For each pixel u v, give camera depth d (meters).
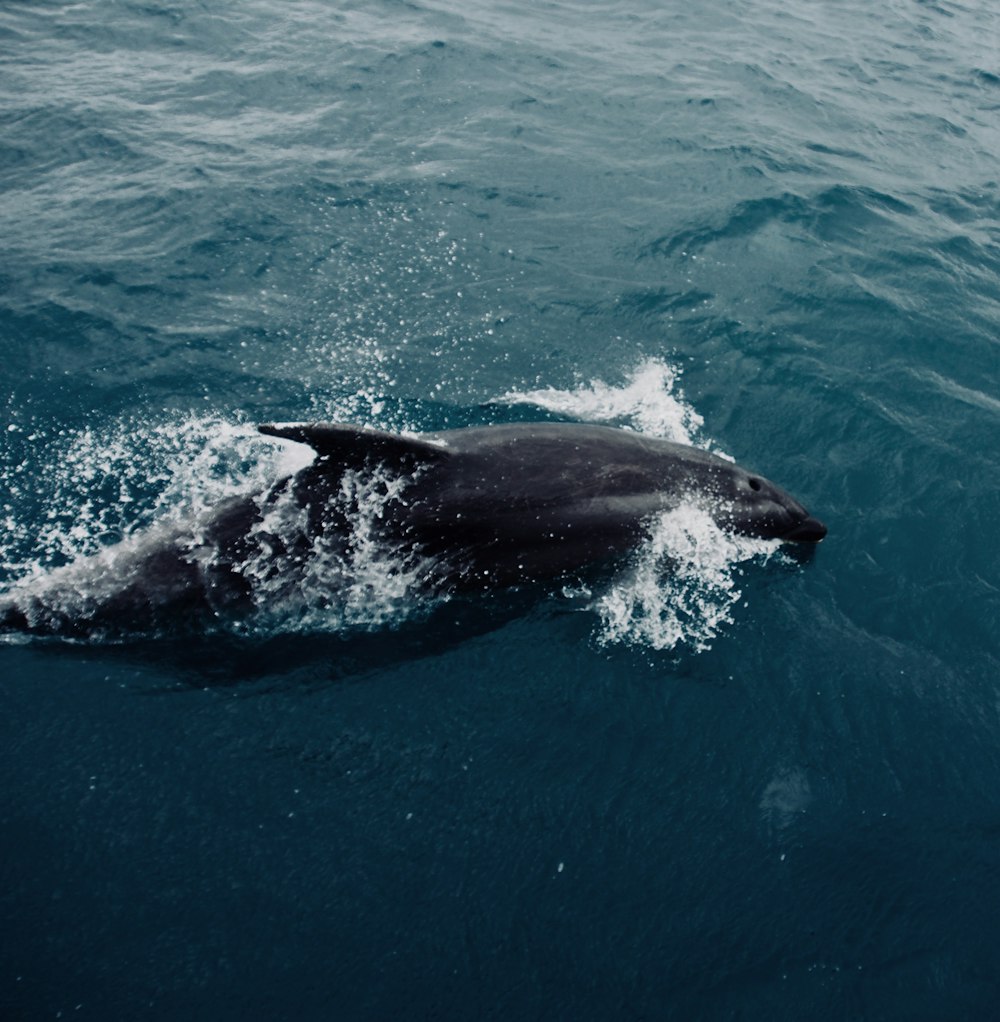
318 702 7.80
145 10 19.34
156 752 7.39
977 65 21.25
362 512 8.24
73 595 8.10
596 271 13.14
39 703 7.64
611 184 15.09
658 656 8.29
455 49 18.83
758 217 14.52
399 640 8.29
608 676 8.12
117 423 10.28
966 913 6.81
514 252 13.40
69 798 7.07
